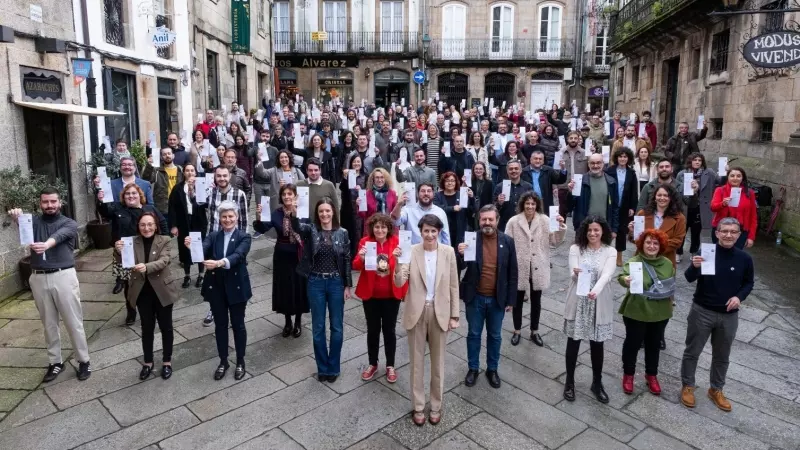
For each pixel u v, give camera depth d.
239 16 18.25
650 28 15.17
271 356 5.84
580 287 4.66
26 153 7.97
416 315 4.57
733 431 4.57
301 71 31.02
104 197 6.91
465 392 5.13
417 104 31.23
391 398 5.04
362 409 4.86
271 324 6.66
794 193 9.49
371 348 5.33
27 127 8.10
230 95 18.73
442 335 4.61
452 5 30.64
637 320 4.93
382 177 7.45
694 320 4.86
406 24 30.64
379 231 5.00
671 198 6.07
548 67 30.78
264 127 12.91
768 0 10.47
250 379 5.36
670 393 5.13
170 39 11.61
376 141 11.36
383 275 5.09
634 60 19.91
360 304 7.27
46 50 8.20
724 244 4.68
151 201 7.57
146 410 4.84
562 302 7.33
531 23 30.64
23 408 4.88
